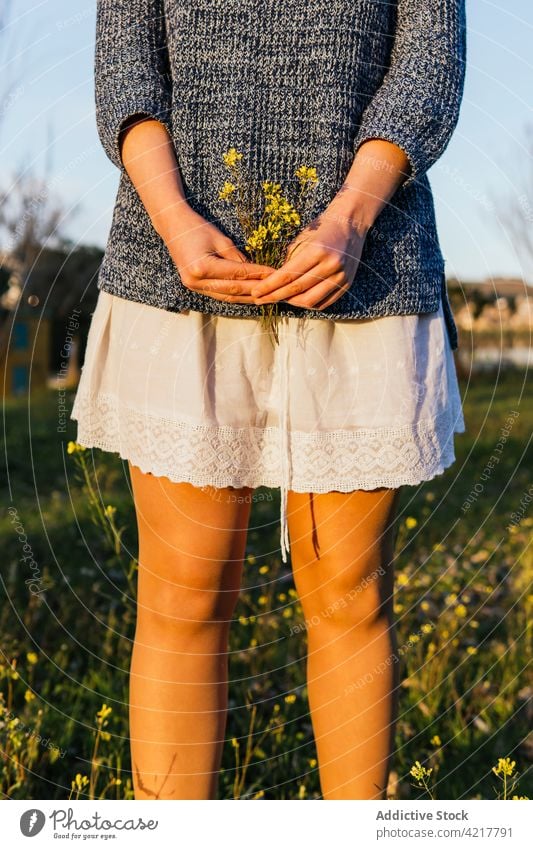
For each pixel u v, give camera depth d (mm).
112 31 1274
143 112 1212
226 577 1313
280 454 1277
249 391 1271
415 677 2166
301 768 1808
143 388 1267
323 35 1198
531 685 2229
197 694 1318
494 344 6828
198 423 1233
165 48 1296
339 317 1229
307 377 1248
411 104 1207
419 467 1288
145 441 1271
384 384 1265
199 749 1323
